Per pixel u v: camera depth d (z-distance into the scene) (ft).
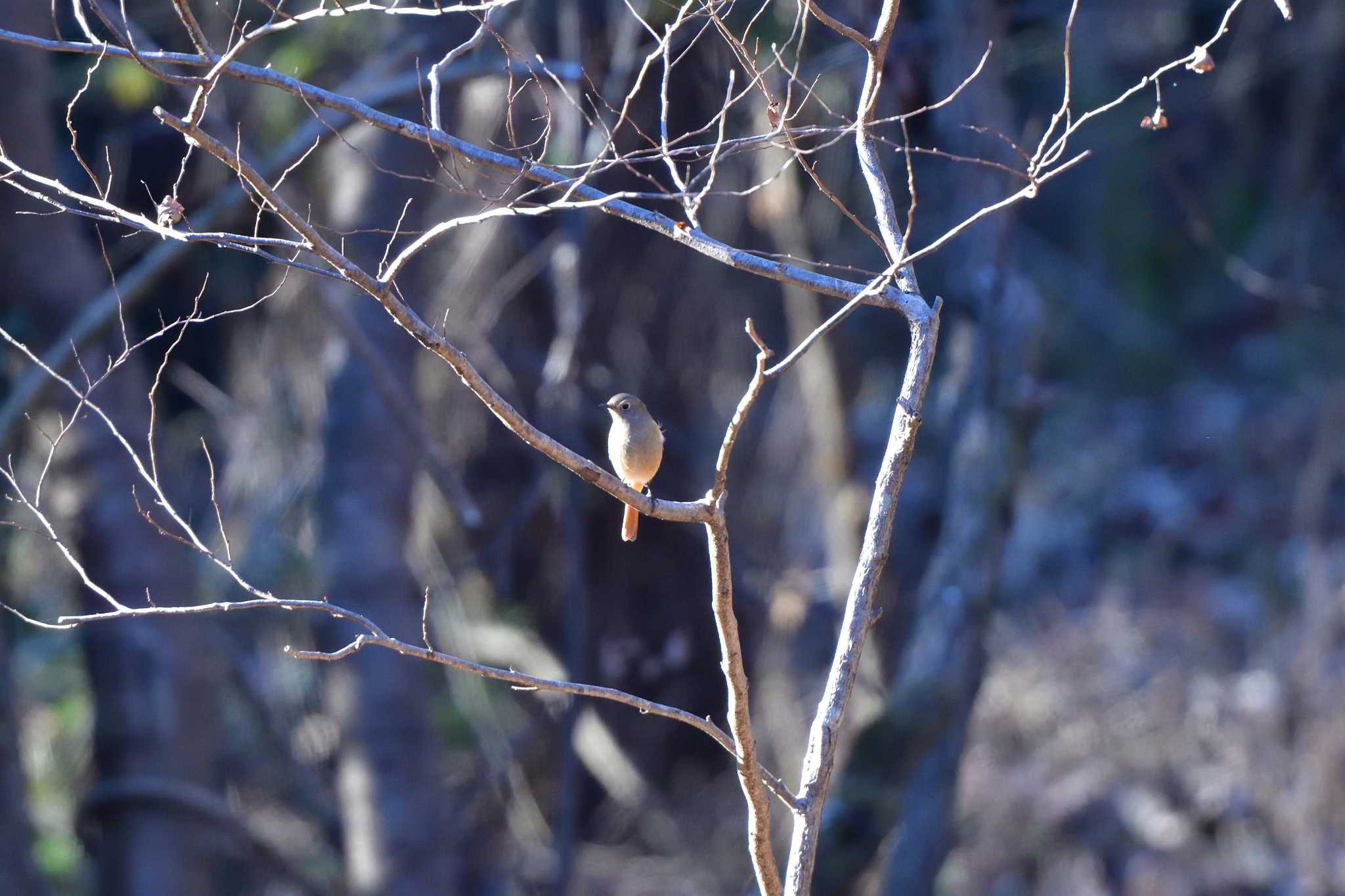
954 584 33.12
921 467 50.19
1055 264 85.56
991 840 57.41
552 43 41.73
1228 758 58.13
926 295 45.32
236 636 50.16
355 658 41.16
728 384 50.26
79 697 49.16
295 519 48.26
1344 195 82.64
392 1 33.86
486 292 46.65
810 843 17.16
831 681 17.38
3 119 37.83
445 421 48.11
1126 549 75.66
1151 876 55.06
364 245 40.11
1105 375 86.94
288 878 47.85
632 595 51.70
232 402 49.49
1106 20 76.74
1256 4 69.00
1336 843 53.93
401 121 16.44
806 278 17.12
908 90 37.99
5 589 44.06
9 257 38.34
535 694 47.55
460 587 50.26
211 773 40.52
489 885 48.01
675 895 52.60
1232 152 83.20
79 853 46.68
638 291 48.52
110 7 37.29
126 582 39.01
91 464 38.78
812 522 50.39
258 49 43.16
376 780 40.78
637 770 54.95
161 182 45.16
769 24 38.91
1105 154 84.02
